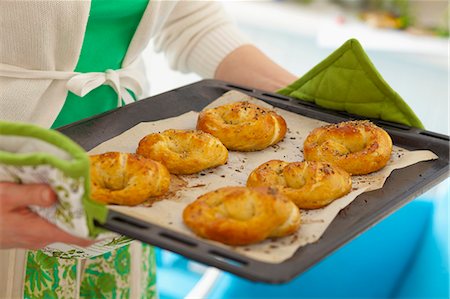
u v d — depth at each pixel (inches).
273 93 40.9
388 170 34.4
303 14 95.0
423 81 86.4
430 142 36.4
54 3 33.1
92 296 40.0
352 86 38.3
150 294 43.2
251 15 93.0
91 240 27.6
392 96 37.7
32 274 36.6
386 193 32.6
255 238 27.3
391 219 57.6
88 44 35.9
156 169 31.3
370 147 34.4
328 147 34.8
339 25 92.0
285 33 91.7
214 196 29.0
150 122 37.2
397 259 57.6
